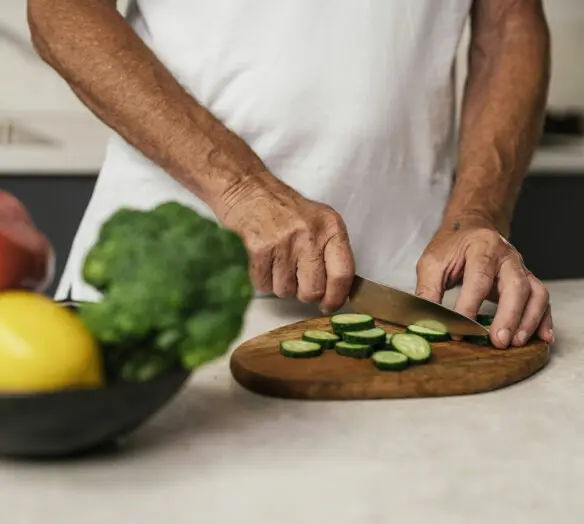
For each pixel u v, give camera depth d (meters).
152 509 0.56
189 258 0.59
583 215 2.06
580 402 0.79
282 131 1.23
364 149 1.25
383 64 1.23
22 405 0.55
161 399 0.60
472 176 1.21
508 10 1.31
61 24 1.10
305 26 1.21
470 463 0.64
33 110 2.26
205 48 1.22
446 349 0.90
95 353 0.59
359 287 1.02
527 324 0.93
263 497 0.58
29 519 0.54
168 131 1.06
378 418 0.74
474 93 1.32
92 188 1.85
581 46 2.42
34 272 0.65
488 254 1.01
